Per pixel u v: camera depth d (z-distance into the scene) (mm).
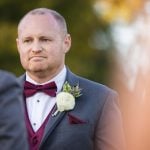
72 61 19922
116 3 18594
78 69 19844
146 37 3914
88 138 6215
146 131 3701
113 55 21406
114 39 21547
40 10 6414
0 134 4457
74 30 20516
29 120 6289
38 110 6332
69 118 6223
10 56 19312
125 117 3887
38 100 6363
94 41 21078
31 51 6242
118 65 9008
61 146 6129
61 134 6184
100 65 21422
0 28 19516
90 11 20672
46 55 6258
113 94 6523
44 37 6258
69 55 20156
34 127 6266
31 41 6289
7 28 19531
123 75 6598
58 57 6363
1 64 19328
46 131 6176
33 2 20172
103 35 21562
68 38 6578
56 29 6336
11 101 4566
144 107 3736
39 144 6137
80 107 6363
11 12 20125
